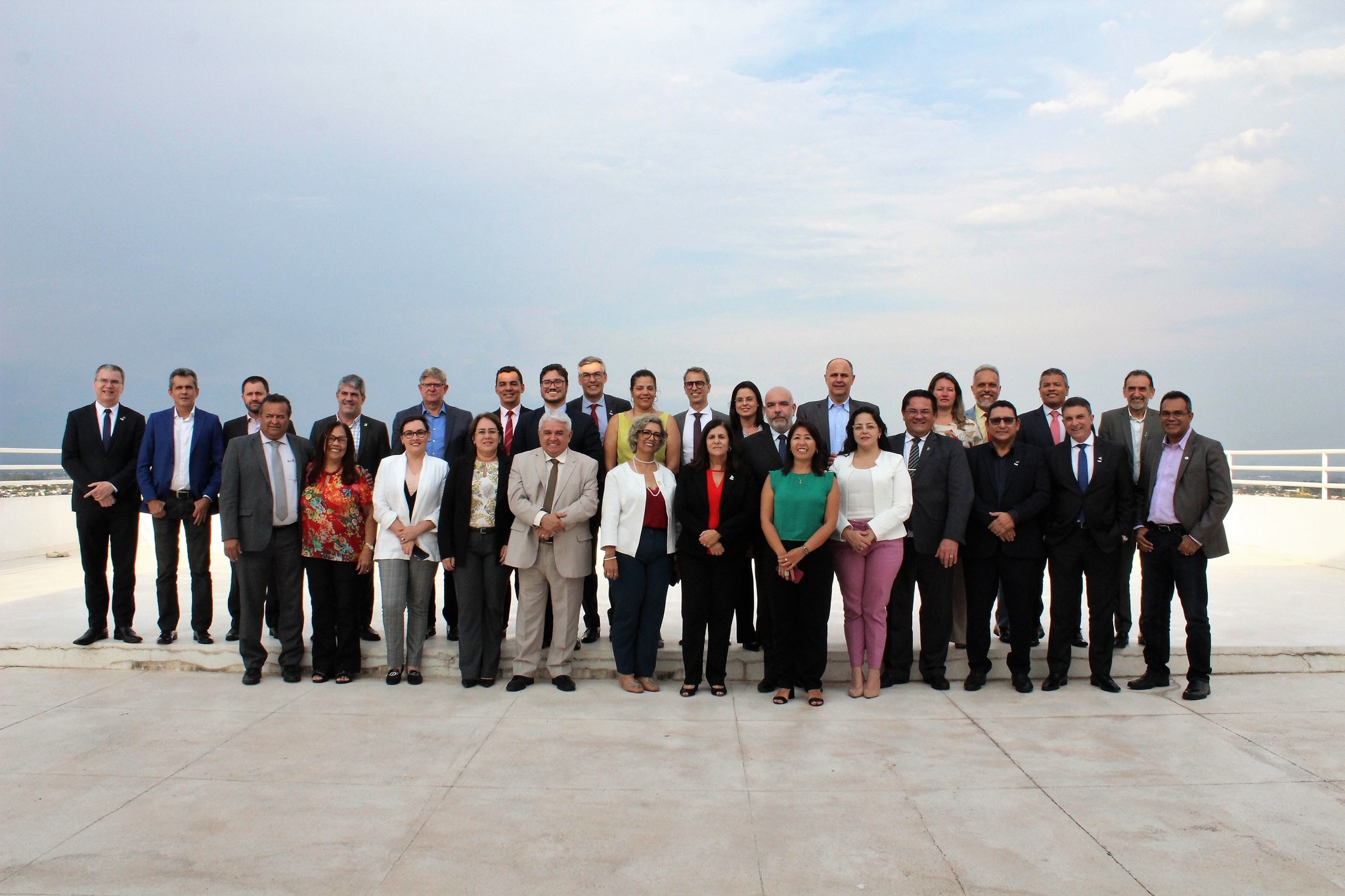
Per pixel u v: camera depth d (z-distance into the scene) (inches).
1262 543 478.6
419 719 197.3
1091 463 219.5
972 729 190.7
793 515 211.5
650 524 222.1
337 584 229.0
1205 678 214.4
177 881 122.9
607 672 234.1
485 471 227.3
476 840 136.1
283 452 230.5
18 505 457.1
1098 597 221.0
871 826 141.1
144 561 463.2
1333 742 181.5
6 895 118.8
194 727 190.9
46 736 184.9
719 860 129.5
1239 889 121.2
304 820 143.3
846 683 233.0
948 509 220.1
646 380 237.8
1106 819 143.9
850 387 251.9
